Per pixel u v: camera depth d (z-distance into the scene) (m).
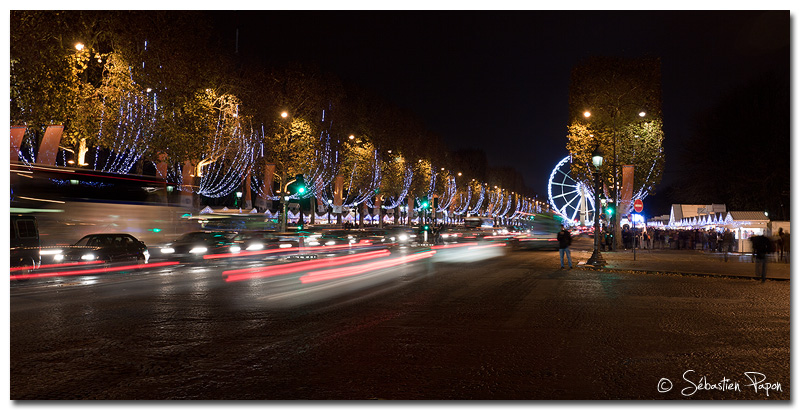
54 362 7.94
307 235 43.12
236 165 52.38
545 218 125.31
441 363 7.96
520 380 7.15
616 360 8.16
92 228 24.53
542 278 20.30
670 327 10.68
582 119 42.97
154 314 11.92
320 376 7.30
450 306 13.23
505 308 12.97
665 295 15.56
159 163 39.81
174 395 6.53
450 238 73.00
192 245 29.55
